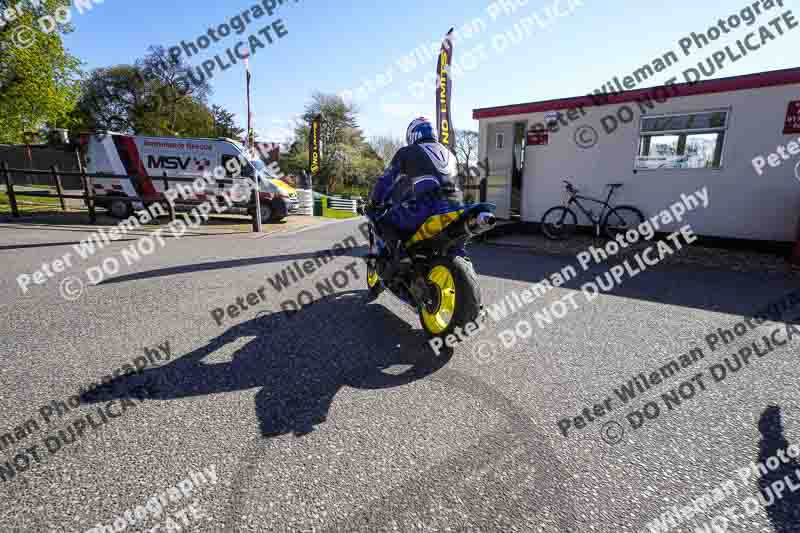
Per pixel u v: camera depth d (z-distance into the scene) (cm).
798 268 617
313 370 272
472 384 258
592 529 149
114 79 3841
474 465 183
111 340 314
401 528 148
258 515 153
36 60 1691
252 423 211
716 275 570
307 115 4375
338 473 176
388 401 235
